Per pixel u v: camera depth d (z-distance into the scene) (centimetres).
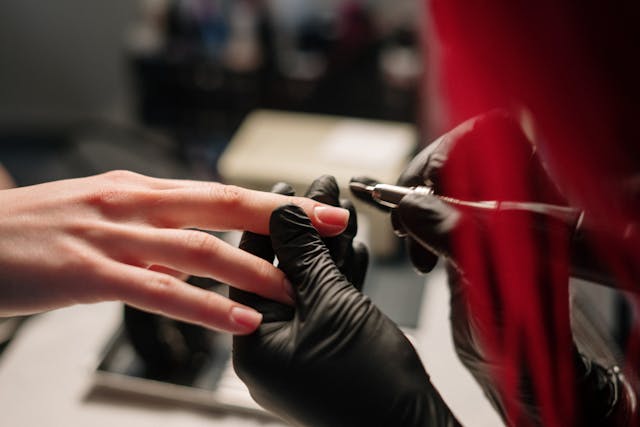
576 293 38
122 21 105
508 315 29
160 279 30
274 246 30
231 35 83
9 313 31
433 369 42
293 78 79
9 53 110
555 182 34
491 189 34
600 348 35
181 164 78
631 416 32
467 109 34
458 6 25
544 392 31
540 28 25
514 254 28
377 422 28
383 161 54
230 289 31
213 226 33
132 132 86
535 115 27
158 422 40
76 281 31
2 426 39
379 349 29
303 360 28
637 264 27
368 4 77
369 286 49
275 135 59
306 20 81
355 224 33
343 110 75
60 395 41
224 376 41
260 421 39
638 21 24
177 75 83
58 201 32
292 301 30
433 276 50
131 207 33
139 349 41
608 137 27
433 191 34
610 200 28
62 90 113
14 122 111
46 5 104
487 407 40
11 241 31
